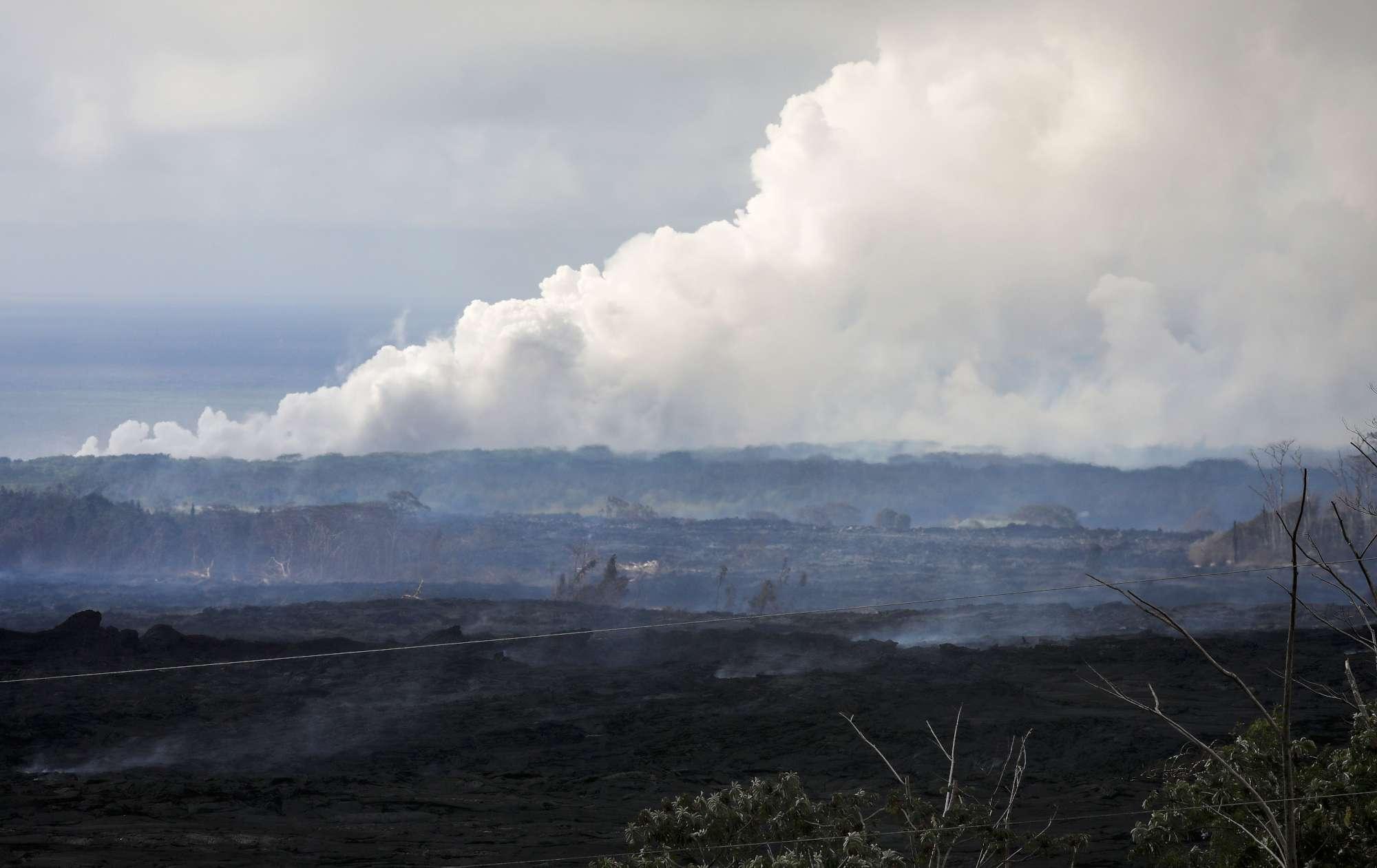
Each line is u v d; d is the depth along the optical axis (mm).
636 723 69250
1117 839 37906
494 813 46719
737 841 20938
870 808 39094
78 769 58594
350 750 63250
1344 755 21094
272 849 39156
